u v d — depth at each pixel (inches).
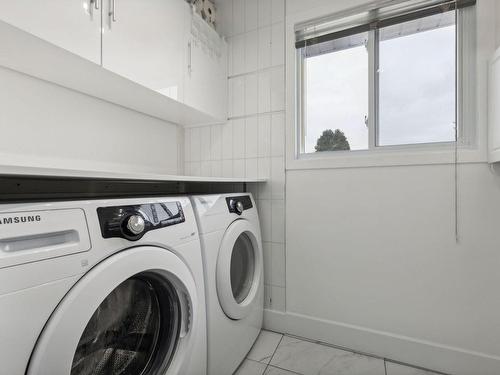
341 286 57.8
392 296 53.2
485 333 46.7
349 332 56.3
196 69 59.0
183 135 78.3
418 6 52.3
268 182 65.5
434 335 49.9
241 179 53.5
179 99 54.0
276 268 64.3
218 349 41.1
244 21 69.1
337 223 58.2
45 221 20.6
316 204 60.4
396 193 53.0
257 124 67.3
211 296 39.8
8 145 41.1
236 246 52.7
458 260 48.4
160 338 33.1
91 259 23.0
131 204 28.5
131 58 42.9
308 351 55.3
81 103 51.5
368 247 55.4
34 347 19.0
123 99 54.3
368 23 56.5
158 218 31.2
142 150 65.1
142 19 44.9
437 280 49.9
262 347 56.5
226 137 71.5
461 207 48.3
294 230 62.6
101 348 26.3
